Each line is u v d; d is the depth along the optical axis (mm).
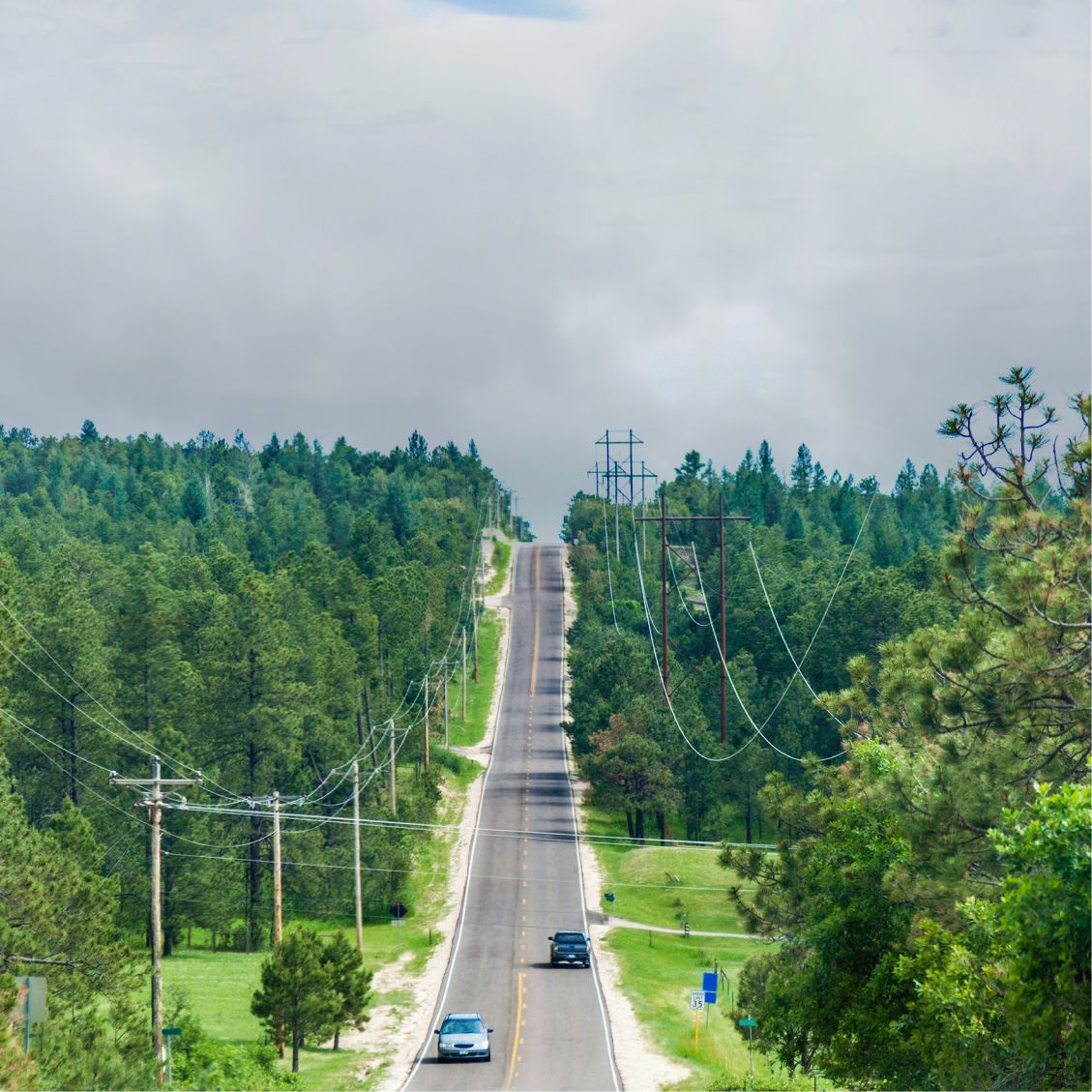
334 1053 80938
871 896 42375
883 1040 40656
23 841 67812
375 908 132750
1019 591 36844
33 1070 40594
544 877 145875
